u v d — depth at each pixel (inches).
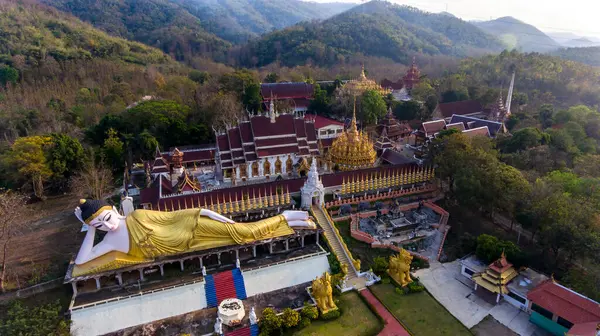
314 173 2738.7
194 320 1920.5
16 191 3144.7
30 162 3063.5
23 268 2190.0
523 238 2534.5
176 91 5516.7
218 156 3442.4
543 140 3538.4
